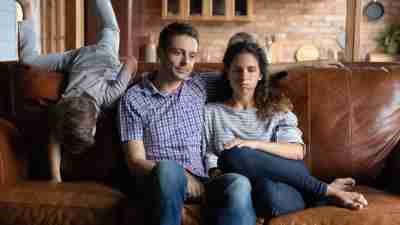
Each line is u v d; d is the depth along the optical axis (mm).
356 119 2295
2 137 2121
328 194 1897
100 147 2236
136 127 2078
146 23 6484
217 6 6324
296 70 2393
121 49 5250
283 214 1843
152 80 2189
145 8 6453
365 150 2270
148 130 2094
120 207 1906
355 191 2076
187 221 1856
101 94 2248
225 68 2189
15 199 1938
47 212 1910
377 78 2350
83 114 2033
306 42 6465
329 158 2270
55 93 2340
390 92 2328
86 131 2037
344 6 6414
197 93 2195
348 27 4645
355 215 1809
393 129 2281
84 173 2240
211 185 1891
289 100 2207
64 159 2236
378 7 6480
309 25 6457
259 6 6465
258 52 2121
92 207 1905
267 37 6492
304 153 2207
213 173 2051
